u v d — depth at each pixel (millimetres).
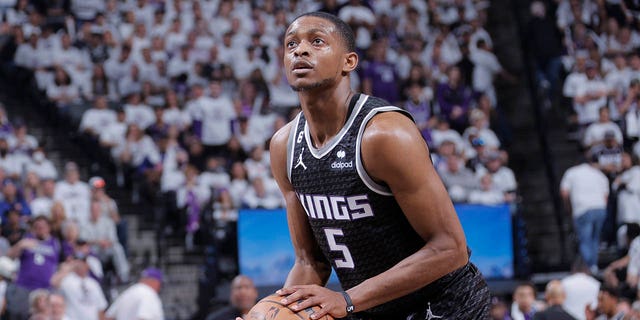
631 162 13789
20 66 16391
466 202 11875
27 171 13688
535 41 17359
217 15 17703
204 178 13672
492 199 13297
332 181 3227
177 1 17672
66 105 15828
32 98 16250
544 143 15297
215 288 10922
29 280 10398
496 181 13953
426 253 3135
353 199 3211
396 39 18234
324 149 3230
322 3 18547
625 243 12477
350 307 3076
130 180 14469
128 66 16281
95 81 16281
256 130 15125
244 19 17562
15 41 16594
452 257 3141
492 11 19828
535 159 16484
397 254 3293
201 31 16859
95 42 16781
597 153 13633
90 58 16641
